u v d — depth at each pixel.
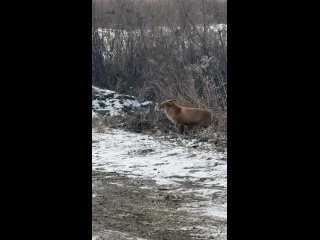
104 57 23.08
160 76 19.77
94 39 23.20
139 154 14.11
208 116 15.92
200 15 22.33
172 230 7.84
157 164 12.98
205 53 20.14
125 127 17.72
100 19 23.88
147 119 17.89
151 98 20.53
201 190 10.52
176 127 16.22
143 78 21.55
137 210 9.02
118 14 23.73
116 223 8.19
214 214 8.80
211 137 15.14
